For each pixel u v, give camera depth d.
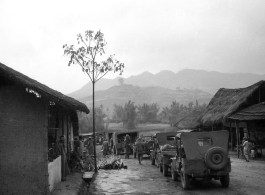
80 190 11.71
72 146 20.00
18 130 9.69
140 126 89.00
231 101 29.45
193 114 40.72
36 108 9.78
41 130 9.73
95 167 17.73
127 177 15.55
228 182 11.55
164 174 15.66
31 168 9.60
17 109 9.73
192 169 11.44
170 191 11.46
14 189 9.52
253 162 20.44
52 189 10.85
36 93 9.55
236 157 24.23
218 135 11.77
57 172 12.16
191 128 35.91
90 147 26.59
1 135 9.64
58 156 12.89
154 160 21.05
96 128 73.69
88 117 75.62
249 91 27.20
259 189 11.01
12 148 9.62
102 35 18.00
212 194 10.49
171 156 15.48
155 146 20.27
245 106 26.84
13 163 9.59
